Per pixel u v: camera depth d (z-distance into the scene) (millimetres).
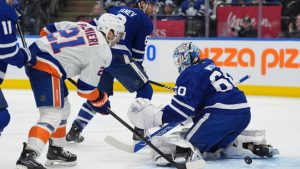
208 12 15406
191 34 15750
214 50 14805
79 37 6359
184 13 16500
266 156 7484
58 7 18734
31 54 6184
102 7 16469
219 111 6922
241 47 14523
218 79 7012
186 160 6664
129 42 8703
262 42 14336
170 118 6852
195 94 6805
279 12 14938
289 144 8586
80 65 6387
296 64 14102
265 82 14406
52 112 6270
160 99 13727
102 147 8227
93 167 6977
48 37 6391
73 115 11344
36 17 16859
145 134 8328
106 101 6645
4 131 9477
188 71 6887
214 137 7008
